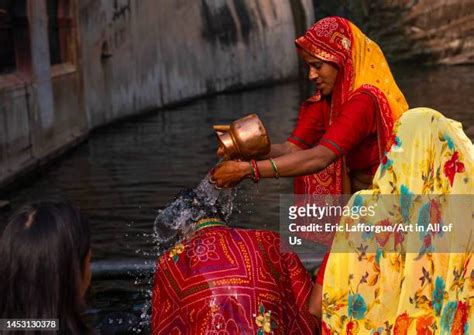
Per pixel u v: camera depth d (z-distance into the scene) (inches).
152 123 639.8
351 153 134.5
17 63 470.9
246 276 99.5
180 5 800.9
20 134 437.1
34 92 470.9
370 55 131.6
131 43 687.7
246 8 954.7
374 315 95.2
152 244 261.4
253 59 965.8
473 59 1137.4
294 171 122.3
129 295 188.5
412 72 1026.1
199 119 652.1
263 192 331.6
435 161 92.1
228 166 116.5
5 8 455.8
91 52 612.1
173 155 459.5
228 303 98.1
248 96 849.5
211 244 101.7
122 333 168.9
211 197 109.3
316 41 130.0
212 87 871.7
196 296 98.8
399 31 1151.6
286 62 1047.0
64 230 69.6
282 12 1043.3
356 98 128.0
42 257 68.3
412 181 92.6
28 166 431.2
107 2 640.4
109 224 293.0
